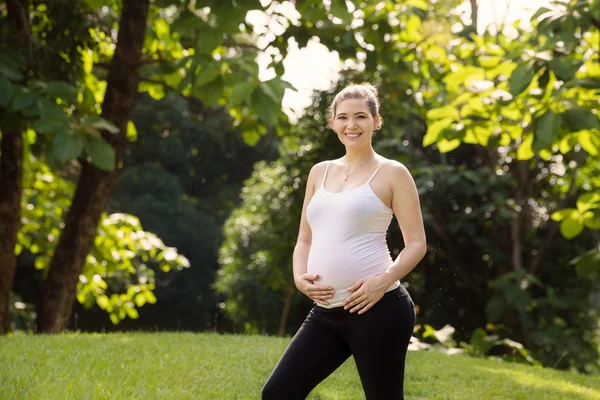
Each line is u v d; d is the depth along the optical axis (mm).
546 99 6629
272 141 34094
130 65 9711
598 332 18141
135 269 14062
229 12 6688
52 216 13469
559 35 6590
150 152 32250
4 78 6848
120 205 29969
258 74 6602
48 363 5734
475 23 13516
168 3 7820
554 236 17672
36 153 10344
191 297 31250
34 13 9383
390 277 3094
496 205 15711
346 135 3289
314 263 3240
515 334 15414
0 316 9547
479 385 6270
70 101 7082
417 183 15742
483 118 7801
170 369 5812
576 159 15391
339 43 9766
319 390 5629
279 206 16016
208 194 35281
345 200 3209
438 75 11703
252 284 19672
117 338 7398
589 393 6359
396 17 10812
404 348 3125
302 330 3287
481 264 18078
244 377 5785
